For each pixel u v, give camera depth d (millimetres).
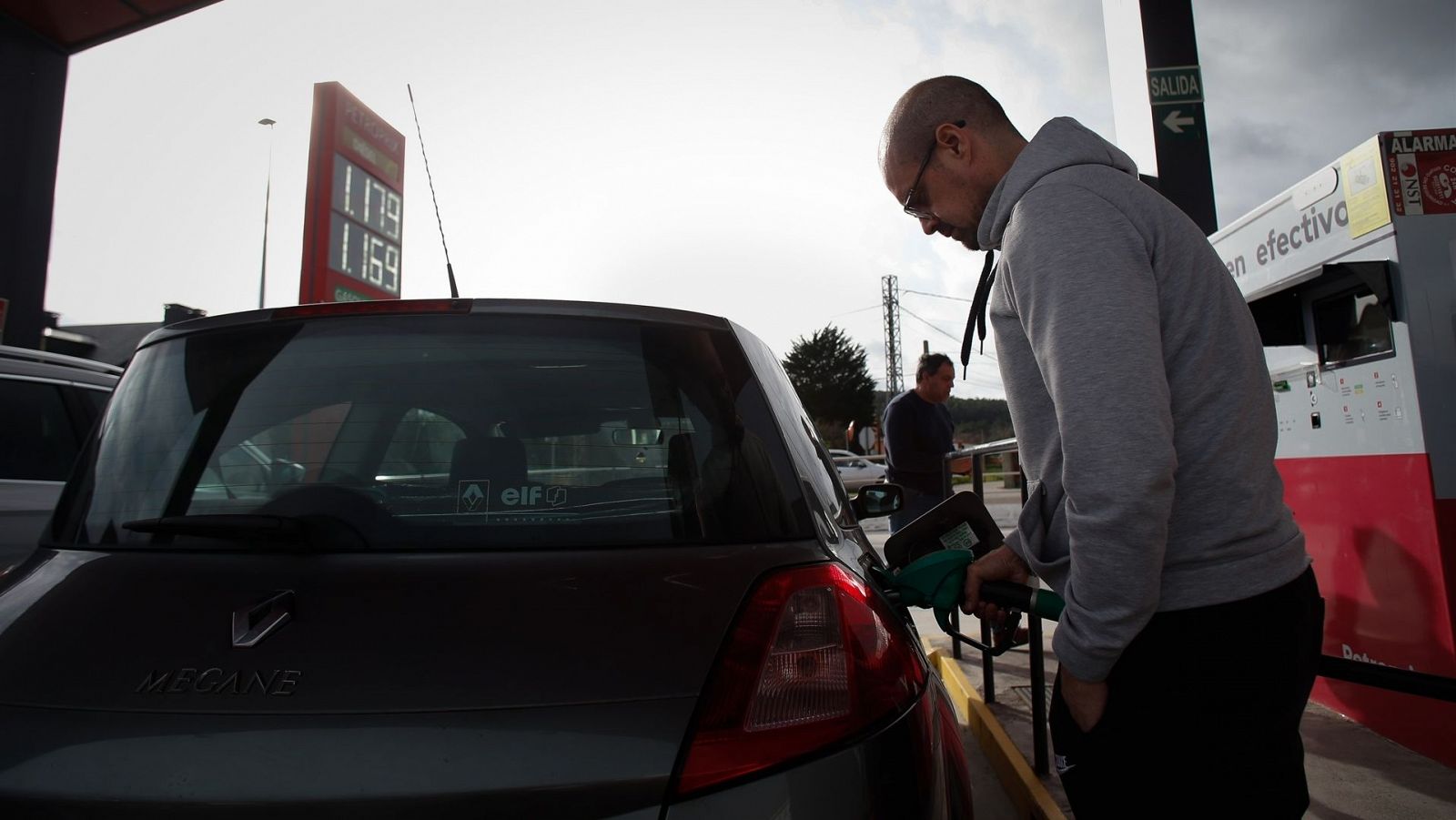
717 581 1275
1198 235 1345
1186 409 1275
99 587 1319
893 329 59188
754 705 1154
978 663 4988
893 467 6195
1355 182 3223
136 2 12711
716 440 1483
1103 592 1165
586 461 1421
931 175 1574
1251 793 1248
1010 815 3098
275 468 1448
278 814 1046
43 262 12820
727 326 1715
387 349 1562
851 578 1397
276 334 1633
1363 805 2678
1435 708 2996
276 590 1256
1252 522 1260
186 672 1160
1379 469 3232
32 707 1152
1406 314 3031
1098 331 1182
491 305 1620
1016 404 1448
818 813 1125
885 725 1254
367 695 1115
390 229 38812
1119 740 1303
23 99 12719
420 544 1325
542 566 1280
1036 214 1300
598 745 1087
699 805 1081
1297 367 3734
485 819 1047
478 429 1448
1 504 3836
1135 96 6656
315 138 34594
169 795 1063
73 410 4289
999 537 1939
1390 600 3189
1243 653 1240
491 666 1141
